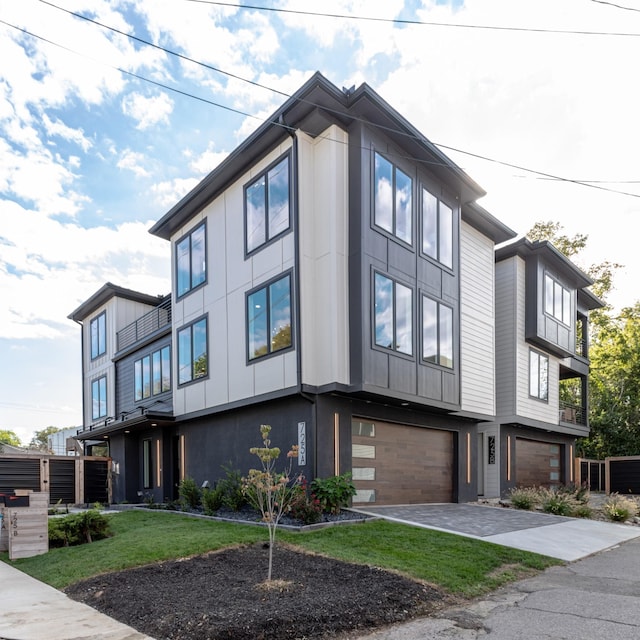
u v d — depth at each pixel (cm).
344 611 483
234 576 603
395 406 1234
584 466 2267
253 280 1223
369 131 1126
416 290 1223
